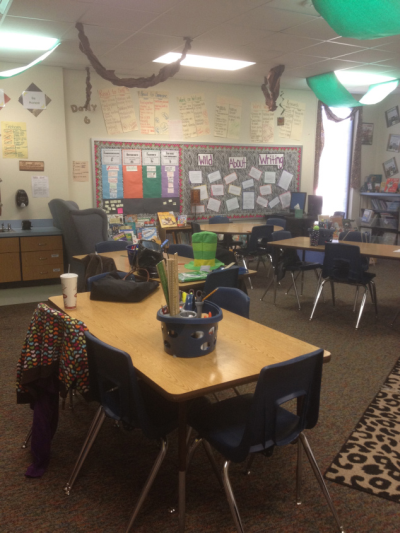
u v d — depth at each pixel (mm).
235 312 2543
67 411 2783
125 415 1770
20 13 3951
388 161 8820
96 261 3518
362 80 7055
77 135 6195
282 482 2117
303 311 4910
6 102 5566
